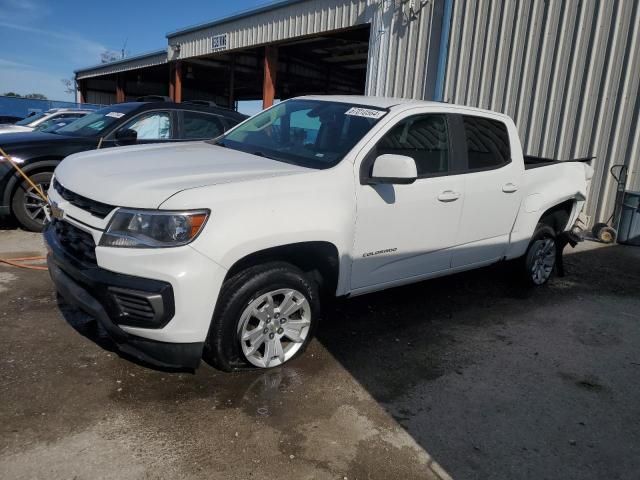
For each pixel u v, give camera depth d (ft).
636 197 26.12
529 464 9.45
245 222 10.12
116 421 9.54
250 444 9.23
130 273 9.52
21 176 20.67
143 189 9.90
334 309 15.81
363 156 12.38
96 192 10.33
